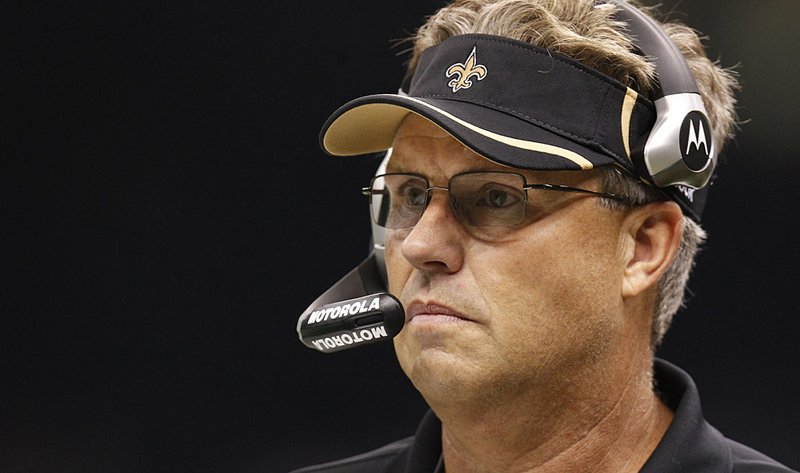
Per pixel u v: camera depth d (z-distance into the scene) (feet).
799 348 44.09
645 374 23.03
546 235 20.68
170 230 47.78
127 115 48.47
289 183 47.52
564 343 20.93
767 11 44.16
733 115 27.14
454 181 21.06
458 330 20.68
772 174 44.75
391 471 27.27
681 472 22.40
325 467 28.40
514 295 20.59
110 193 48.24
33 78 49.06
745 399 44.60
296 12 47.88
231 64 48.14
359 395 46.16
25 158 49.03
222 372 46.91
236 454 46.42
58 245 48.37
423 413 45.73
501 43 21.74
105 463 46.75
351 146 23.56
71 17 48.93
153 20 48.60
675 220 22.03
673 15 44.16
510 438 21.74
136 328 47.44
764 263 44.78
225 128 47.96
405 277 21.93
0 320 48.08
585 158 20.65
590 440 22.03
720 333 45.11
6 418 47.37
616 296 21.53
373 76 47.09
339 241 47.06
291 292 47.06
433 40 24.04
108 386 47.29
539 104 21.17
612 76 21.80
